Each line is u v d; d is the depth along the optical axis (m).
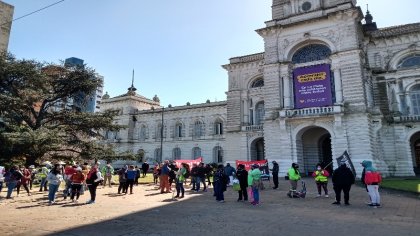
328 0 40.62
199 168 24.53
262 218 12.73
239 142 49.78
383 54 42.16
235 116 50.84
